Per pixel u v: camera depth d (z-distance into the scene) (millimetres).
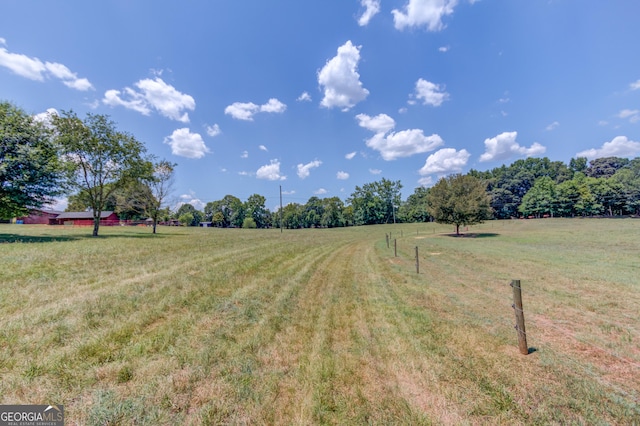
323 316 5484
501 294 6941
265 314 5363
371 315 5535
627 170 63031
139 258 9742
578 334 4500
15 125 15656
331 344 4234
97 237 18984
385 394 2992
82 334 3906
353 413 2693
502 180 83062
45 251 9883
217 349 3814
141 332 4156
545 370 3434
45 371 3021
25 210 16844
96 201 21328
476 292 7160
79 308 4738
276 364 3582
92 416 2467
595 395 2930
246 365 3480
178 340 3984
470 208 27922
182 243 16078
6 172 14703
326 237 31062
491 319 5230
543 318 5234
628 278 8023
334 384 3170
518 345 4070
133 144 22359
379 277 9188
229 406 2713
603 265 10039
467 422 2572
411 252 15961
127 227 42969
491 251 14992
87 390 2799
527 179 79438
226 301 5871
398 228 55312
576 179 64562
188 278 7246
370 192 76062
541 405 2783
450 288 7617
